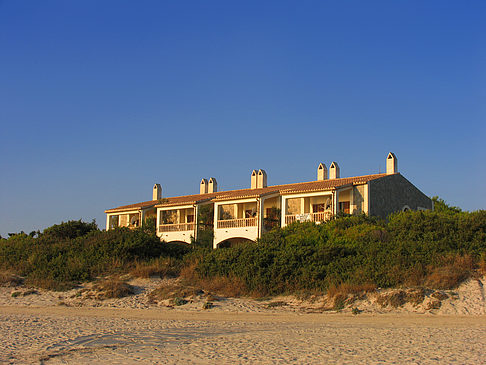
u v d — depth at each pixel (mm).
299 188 39156
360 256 25297
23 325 20000
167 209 47719
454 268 22203
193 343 15477
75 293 28312
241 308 23375
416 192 42594
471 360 12234
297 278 25516
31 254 35781
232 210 44562
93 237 36625
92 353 14516
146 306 25109
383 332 16219
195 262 30750
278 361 12852
